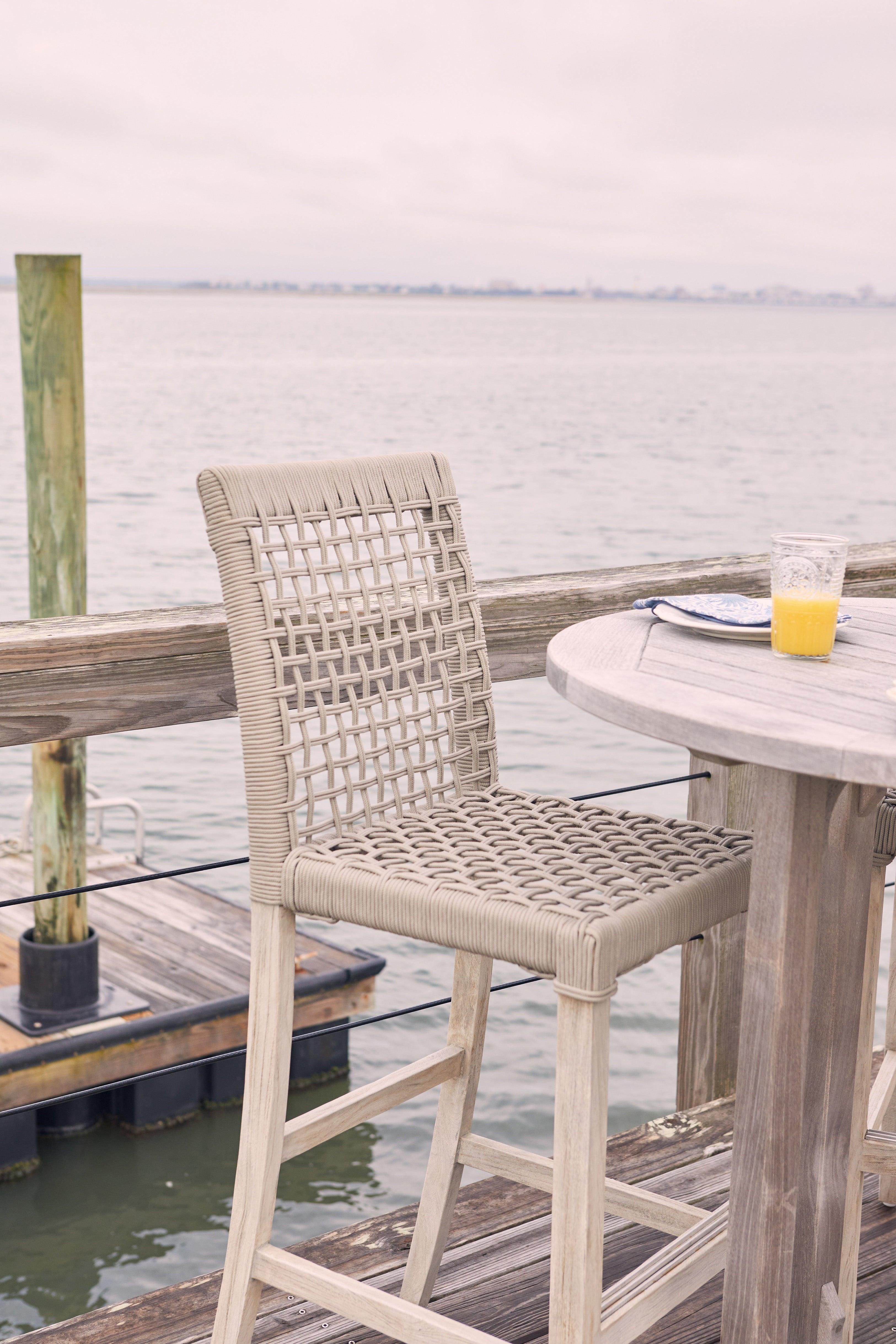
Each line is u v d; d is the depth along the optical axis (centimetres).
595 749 1201
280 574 142
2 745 149
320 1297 129
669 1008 639
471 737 162
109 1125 492
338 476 151
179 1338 152
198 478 139
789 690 122
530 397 6300
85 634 153
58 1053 467
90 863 683
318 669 146
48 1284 399
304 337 15250
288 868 133
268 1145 133
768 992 122
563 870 130
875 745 102
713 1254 135
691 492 3150
